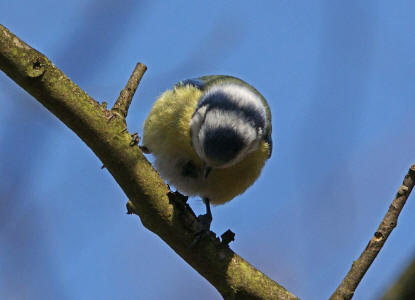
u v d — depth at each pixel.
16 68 7.80
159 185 8.58
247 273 8.72
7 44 7.75
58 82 7.99
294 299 8.73
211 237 8.76
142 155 8.52
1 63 7.79
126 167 8.36
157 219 8.61
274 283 8.82
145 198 8.52
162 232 8.70
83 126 8.15
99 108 8.27
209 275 8.73
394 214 8.04
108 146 8.23
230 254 8.77
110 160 8.34
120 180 8.48
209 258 8.66
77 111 8.07
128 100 9.09
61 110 8.05
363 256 8.07
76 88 8.16
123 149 8.31
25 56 7.81
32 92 7.98
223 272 8.65
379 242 8.05
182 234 8.63
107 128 8.22
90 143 8.27
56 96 7.98
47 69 7.93
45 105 8.10
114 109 8.95
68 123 8.17
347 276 8.07
